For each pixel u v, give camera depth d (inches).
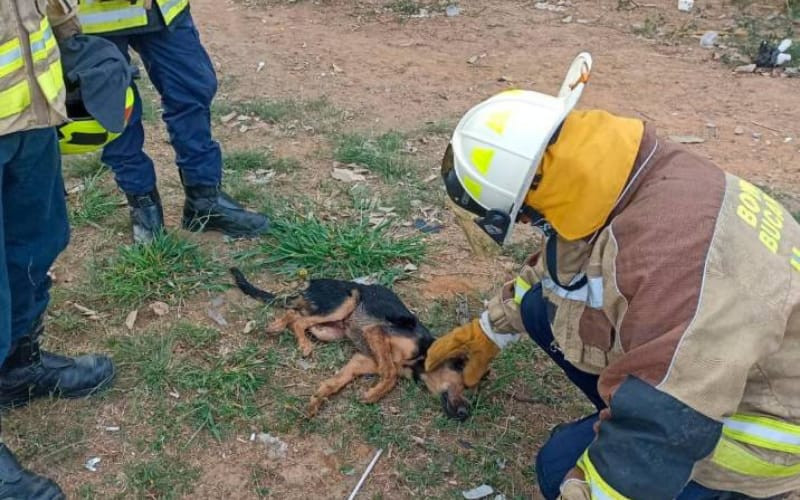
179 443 134.7
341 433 138.1
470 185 97.4
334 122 252.8
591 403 146.3
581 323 100.0
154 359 149.3
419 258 183.3
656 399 82.5
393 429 139.2
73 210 194.1
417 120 257.4
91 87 116.3
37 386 137.0
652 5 364.5
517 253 187.6
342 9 362.9
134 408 140.4
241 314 164.2
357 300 152.0
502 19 350.6
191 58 168.2
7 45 100.7
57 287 168.6
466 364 139.6
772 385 90.4
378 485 129.4
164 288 167.8
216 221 186.7
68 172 212.4
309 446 135.7
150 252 172.2
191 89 170.2
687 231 86.0
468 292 174.6
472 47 320.5
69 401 140.6
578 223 91.9
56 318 159.0
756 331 83.3
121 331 157.8
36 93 105.3
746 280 84.7
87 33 153.9
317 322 155.3
